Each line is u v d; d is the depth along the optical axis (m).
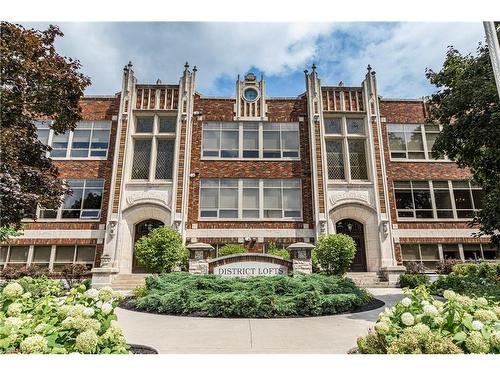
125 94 20.02
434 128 21.20
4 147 9.84
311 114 20.23
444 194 20.17
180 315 9.16
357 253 19.06
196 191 19.30
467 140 12.73
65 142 20.14
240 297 9.12
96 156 19.97
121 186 18.64
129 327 7.65
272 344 6.14
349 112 20.52
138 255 13.86
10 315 3.84
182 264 15.32
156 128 19.94
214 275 11.57
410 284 16.09
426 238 19.19
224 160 19.89
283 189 19.67
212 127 20.55
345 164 19.92
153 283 11.30
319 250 13.57
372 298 11.41
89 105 20.64
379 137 20.03
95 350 3.85
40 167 11.87
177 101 20.34
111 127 20.30
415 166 20.41
